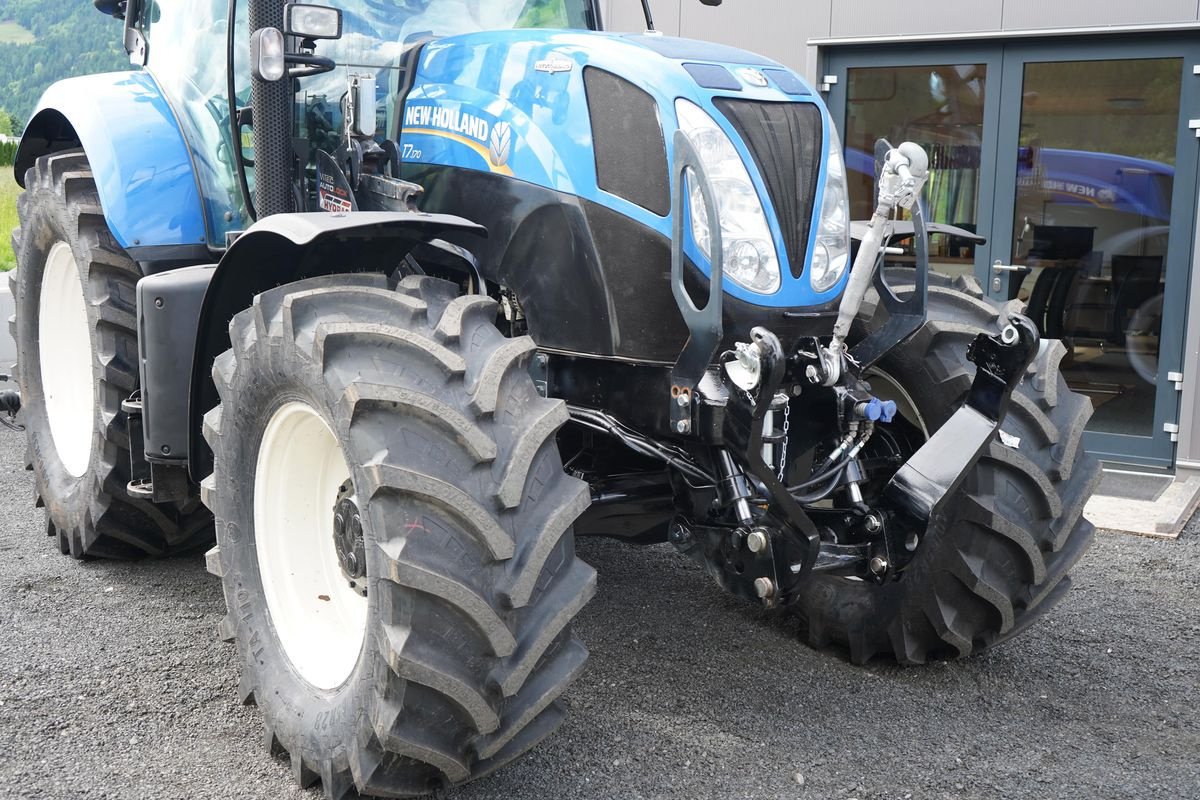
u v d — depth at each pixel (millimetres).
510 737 2496
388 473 2328
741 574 2906
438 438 2398
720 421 2668
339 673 2729
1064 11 5879
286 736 2730
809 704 3189
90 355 4340
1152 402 6105
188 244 3703
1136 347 6117
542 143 2998
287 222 2664
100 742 2898
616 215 2850
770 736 2996
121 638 3531
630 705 3158
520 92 3086
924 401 3361
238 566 2949
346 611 2879
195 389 3176
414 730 2408
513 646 2391
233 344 2854
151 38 4191
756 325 2797
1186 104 5828
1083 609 3988
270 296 2758
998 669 3453
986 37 6078
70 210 3980
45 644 3473
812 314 2869
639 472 3215
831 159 3002
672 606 3891
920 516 2943
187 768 2787
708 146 2787
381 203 3162
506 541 2363
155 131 3809
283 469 2887
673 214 2674
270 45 3086
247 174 3561
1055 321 6312
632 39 3076
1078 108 6082
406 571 2291
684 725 3047
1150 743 3000
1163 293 6016
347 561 2746
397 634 2346
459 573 2344
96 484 3887
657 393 2861
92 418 4188
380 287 2768
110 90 4008
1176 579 4328
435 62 3361
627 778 2768
